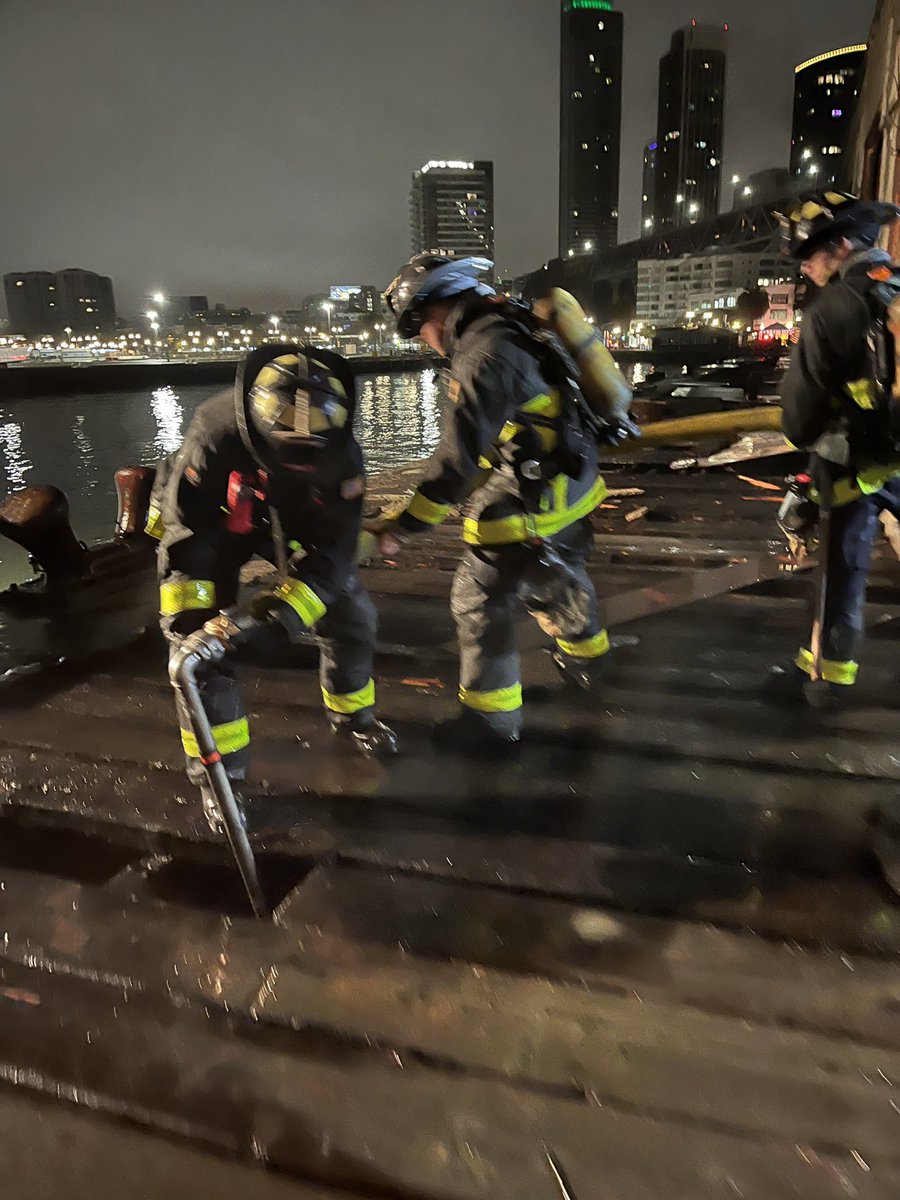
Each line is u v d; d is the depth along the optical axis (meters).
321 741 3.08
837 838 2.46
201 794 2.78
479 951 2.05
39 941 2.13
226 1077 1.72
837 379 2.61
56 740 3.19
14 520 5.16
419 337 2.62
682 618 4.27
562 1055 1.74
